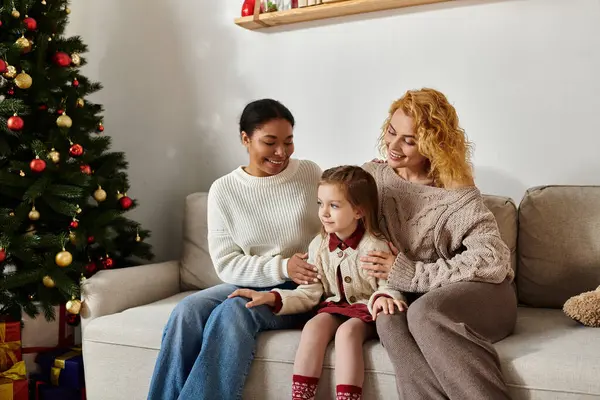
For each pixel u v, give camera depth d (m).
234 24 2.67
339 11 2.40
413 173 1.85
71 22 2.97
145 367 1.80
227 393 1.58
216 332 1.62
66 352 2.27
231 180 1.96
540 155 2.18
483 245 1.64
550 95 2.15
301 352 1.54
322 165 2.54
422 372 1.41
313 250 1.79
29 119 2.21
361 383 1.49
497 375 1.37
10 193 2.09
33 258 2.06
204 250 2.39
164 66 2.83
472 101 2.26
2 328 2.04
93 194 2.28
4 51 1.99
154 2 2.83
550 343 1.51
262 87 2.64
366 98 2.44
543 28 2.14
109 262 2.36
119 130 2.95
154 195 2.89
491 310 1.56
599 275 1.87
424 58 2.33
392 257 1.67
